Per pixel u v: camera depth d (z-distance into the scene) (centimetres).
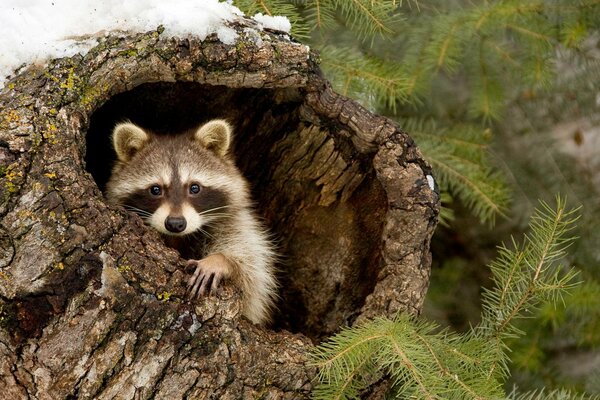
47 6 711
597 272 1073
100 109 973
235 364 682
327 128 845
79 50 695
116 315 636
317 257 901
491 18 978
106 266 637
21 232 622
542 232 754
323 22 882
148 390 652
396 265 769
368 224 857
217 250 884
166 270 664
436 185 779
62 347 623
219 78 745
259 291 870
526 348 1058
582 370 1088
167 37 717
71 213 639
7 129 646
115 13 720
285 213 938
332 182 882
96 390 636
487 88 1052
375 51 1034
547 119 1152
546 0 1000
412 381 699
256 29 746
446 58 976
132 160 915
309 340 741
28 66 686
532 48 1016
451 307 1151
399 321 743
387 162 773
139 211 891
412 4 1043
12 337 616
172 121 1008
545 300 794
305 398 730
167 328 653
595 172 1142
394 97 934
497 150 1125
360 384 743
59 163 649
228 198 927
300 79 767
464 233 1179
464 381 725
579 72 1118
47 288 621
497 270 789
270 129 916
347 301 865
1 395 620
